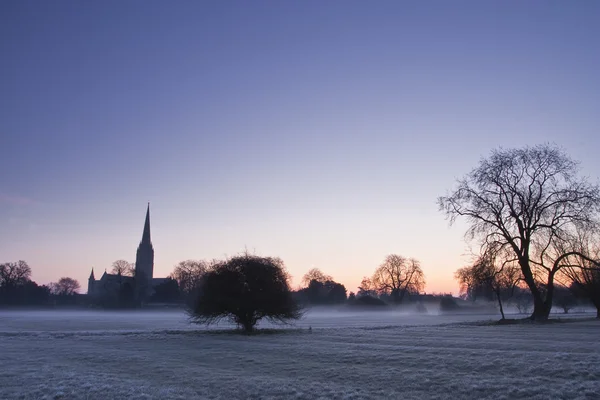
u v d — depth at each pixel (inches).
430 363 894.4
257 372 889.5
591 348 1027.9
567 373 754.8
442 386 716.7
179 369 927.7
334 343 1291.8
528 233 2250.2
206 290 1841.8
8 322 3122.5
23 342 1449.3
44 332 1792.6
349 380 791.1
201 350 1205.1
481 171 2348.7
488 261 2297.0
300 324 2549.2
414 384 739.4
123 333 1733.5
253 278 1801.2
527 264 2262.6
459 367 848.9
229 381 801.6
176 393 723.4
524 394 654.5
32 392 737.0
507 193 2301.9
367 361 951.6
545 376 750.5
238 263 1831.9
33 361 1050.7
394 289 6063.0
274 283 1824.6
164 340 1478.8
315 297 6909.5
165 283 7701.8
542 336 1364.4
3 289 7229.3
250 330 1811.0
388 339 1369.3
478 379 748.6
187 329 2078.0
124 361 1039.0
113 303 6830.7
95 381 810.8
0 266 7273.6
